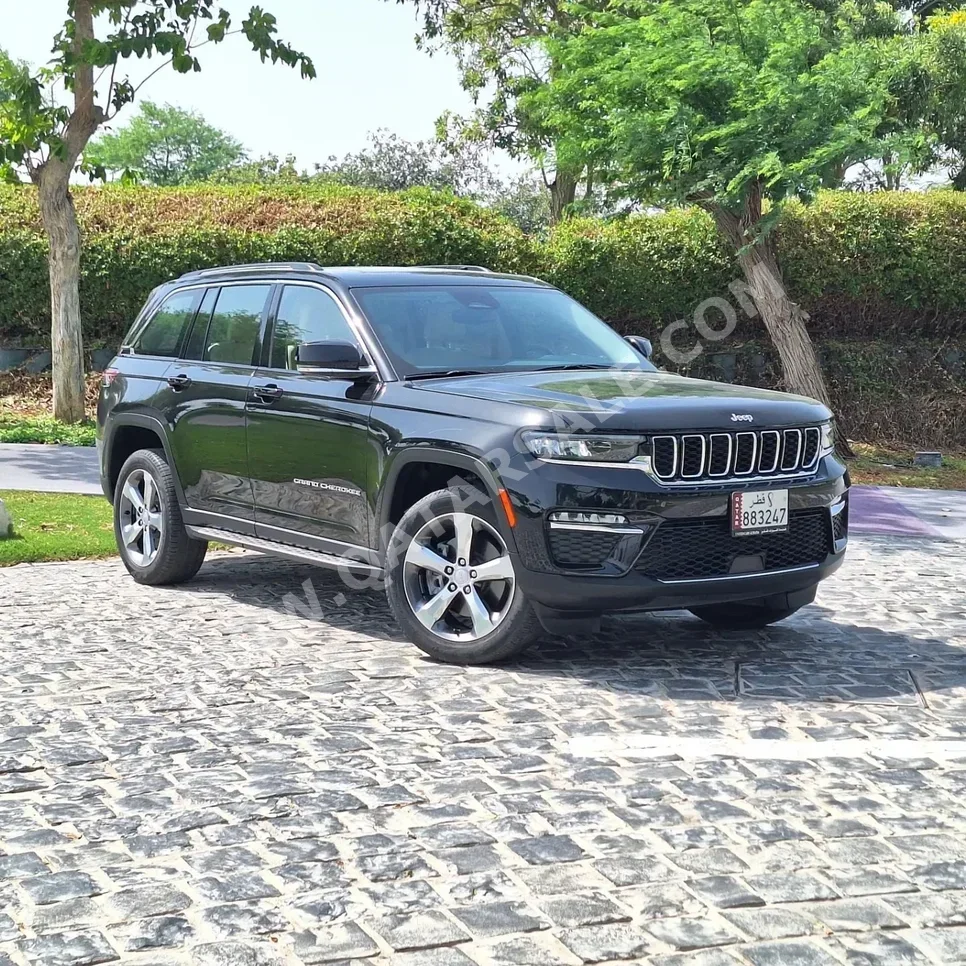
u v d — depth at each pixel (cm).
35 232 1905
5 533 955
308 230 1895
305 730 501
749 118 1428
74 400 1708
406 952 318
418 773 451
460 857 377
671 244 1872
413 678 578
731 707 535
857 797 429
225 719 516
